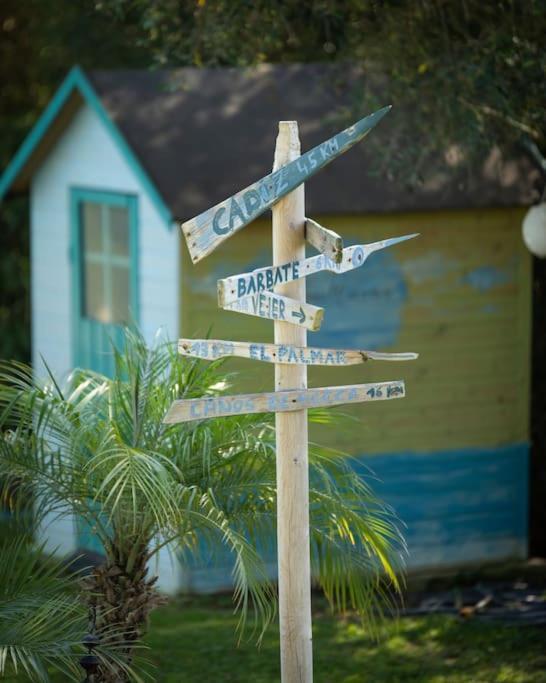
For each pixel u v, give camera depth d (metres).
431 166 7.69
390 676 6.77
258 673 6.78
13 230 11.07
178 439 5.45
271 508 5.46
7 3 11.90
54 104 8.68
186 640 7.21
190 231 4.87
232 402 4.95
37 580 5.41
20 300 11.02
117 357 5.57
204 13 7.17
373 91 7.68
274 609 5.14
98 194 8.57
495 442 8.56
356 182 8.09
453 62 6.89
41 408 5.43
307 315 5.01
